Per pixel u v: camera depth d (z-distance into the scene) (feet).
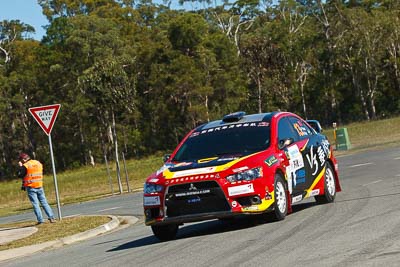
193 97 306.96
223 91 311.47
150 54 314.55
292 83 324.39
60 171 319.27
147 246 47.44
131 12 366.02
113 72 137.28
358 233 40.60
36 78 313.12
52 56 307.17
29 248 56.90
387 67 345.10
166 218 45.96
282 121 53.21
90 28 305.12
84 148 317.01
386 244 36.27
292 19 363.35
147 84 317.42
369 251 34.91
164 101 312.29
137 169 200.44
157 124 322.55
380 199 56.44
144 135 323.37
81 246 55.01
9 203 152.56
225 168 45.68
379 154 125.90
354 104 356.79
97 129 297.53
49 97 313.12
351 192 65.00
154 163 232.12
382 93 354.54
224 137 50.78
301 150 53.26
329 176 57.72
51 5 344.28
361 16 337.31
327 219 47.62
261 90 310.24
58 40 308.60
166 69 308.60
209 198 45.19
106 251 48.57
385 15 334.03
